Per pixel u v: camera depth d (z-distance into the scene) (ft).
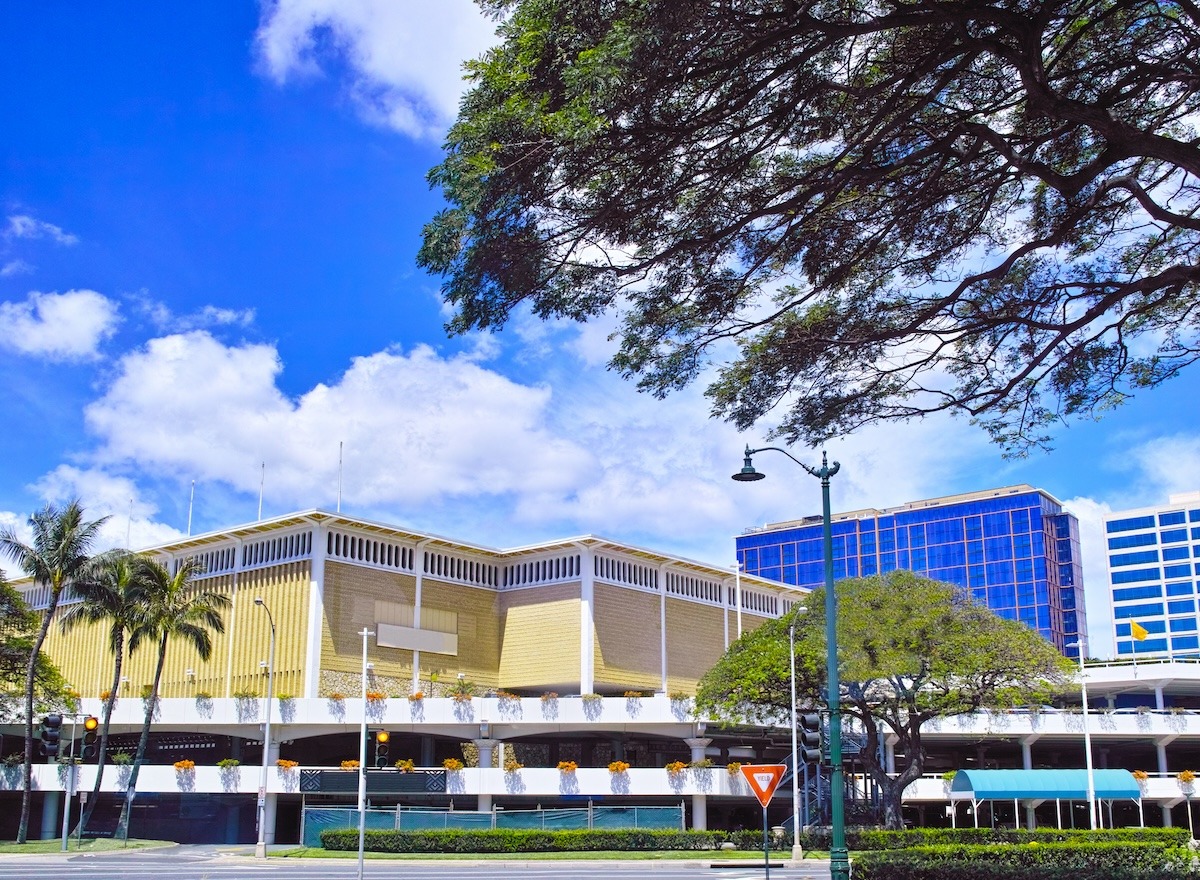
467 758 238.68
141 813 212.23
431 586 251.80
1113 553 564.30
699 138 46.73
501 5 44.60
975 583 554.05
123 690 256.11
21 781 197.57
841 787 77.05
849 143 50.93
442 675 247.91
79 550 184.44
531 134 42.78
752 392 61.52
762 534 627.87
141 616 186.91
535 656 255.91
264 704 205.87
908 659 166.71
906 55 49.11
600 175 45.85
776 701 184.55
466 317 49.70
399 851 161.48
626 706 205.26
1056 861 121.39
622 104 41.88
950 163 54.24
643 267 51.44
